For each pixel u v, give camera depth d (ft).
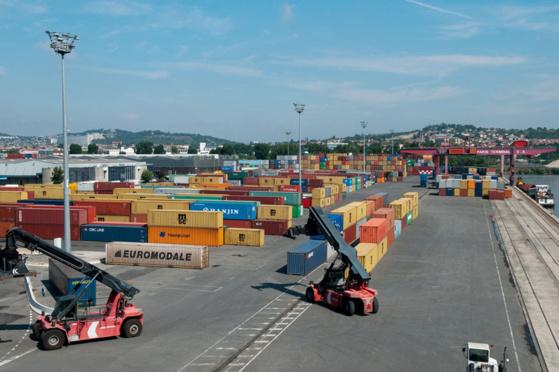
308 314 126.41
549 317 127.95
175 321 120.57
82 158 592.60
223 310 129.29
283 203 282.56
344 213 215.10
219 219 210.38
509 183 619.67
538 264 191.72
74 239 220.43
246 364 95.61
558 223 300.81
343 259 130.62
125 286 108.99
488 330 117.19
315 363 96.53
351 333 113.09
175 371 92.12
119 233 216.95
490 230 271.90
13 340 107.76
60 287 144.36
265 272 169.89
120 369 92.58
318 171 622.95
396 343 107.45
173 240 213.46
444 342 108.68
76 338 104.32
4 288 149.89
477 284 159.43
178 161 631.15
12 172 439.22
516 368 96.53
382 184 607.37
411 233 254.88
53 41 154.51
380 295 144.36
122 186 379.55
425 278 165.27
